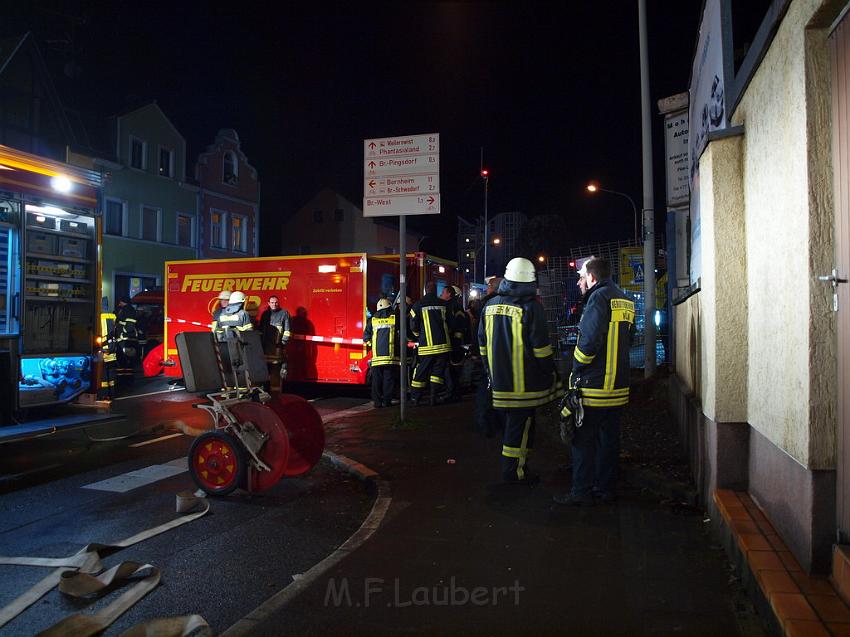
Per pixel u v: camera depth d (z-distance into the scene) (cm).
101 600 407
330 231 4859
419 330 1123
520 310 587
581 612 353
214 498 632
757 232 404
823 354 303
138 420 1041
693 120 828
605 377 532
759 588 336
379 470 680
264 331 1238
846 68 280
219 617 383
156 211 3153
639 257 1409
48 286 721
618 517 510
